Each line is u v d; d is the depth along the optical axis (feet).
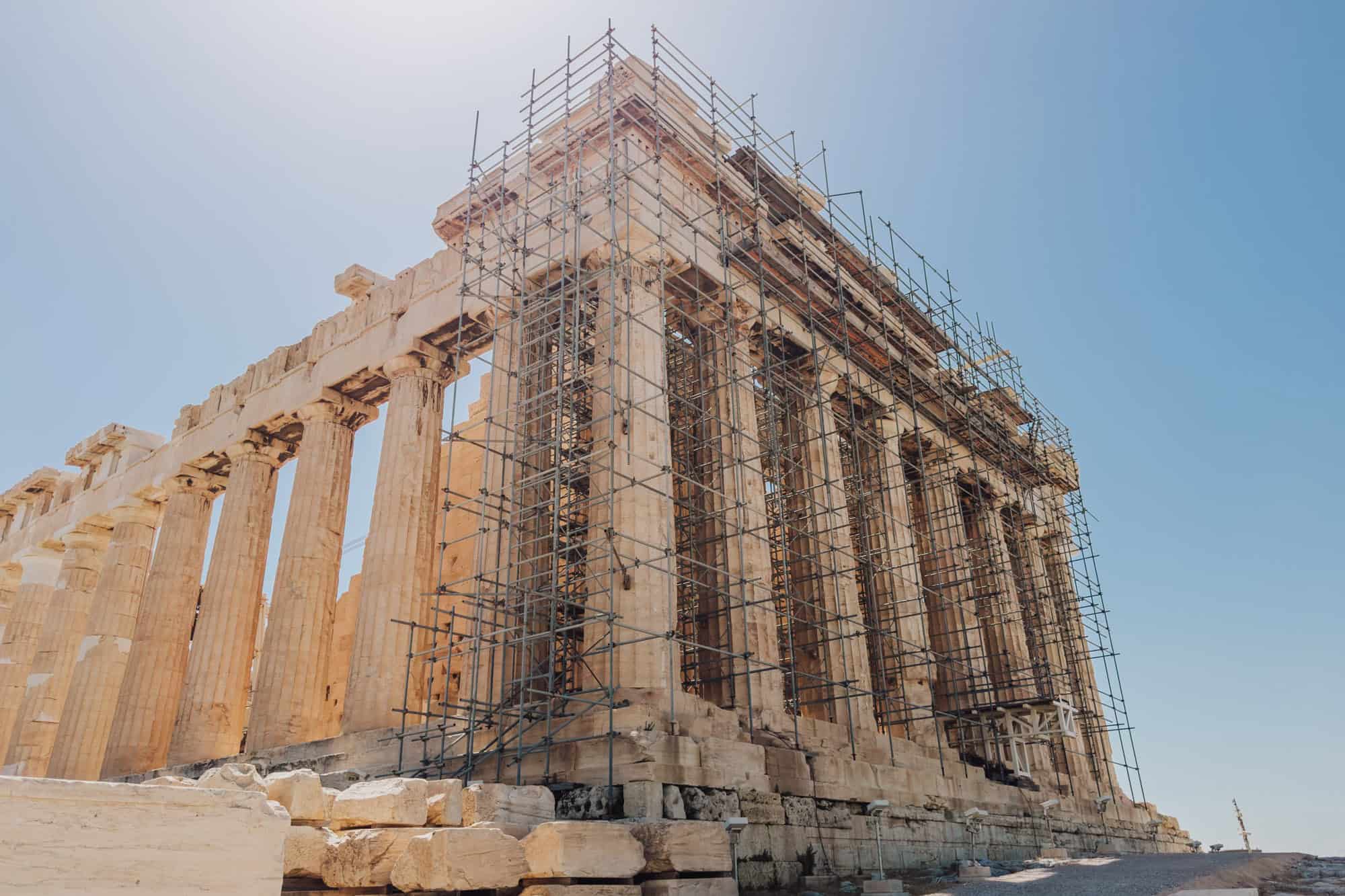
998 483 119.55
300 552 83.92
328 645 83.82
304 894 32.76
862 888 53.01
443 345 83.87
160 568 99.25
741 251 77.10
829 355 87.25
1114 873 48.78
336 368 89.20
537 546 66.33
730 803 50.98
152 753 91.50
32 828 21.25
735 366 75.15
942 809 72.38
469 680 66.28
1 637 127.54
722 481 71.31
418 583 76.07
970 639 100.99
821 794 58.95
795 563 81.51
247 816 24.88
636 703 54.34
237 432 97.60
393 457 78.95
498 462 70.74
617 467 61.62
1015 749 95.91
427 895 32.86
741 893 49.06
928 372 107.55
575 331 62.49
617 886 35.40
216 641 87.86
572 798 47.57
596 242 69.97
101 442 115.03
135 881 22.39
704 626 70.54
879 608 87.97
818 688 76.18
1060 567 131.44
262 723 77.82
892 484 95.04
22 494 129.29
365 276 90.79
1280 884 43.27
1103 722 124.77
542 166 77.46
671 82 78.84
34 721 106.83
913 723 83.66
